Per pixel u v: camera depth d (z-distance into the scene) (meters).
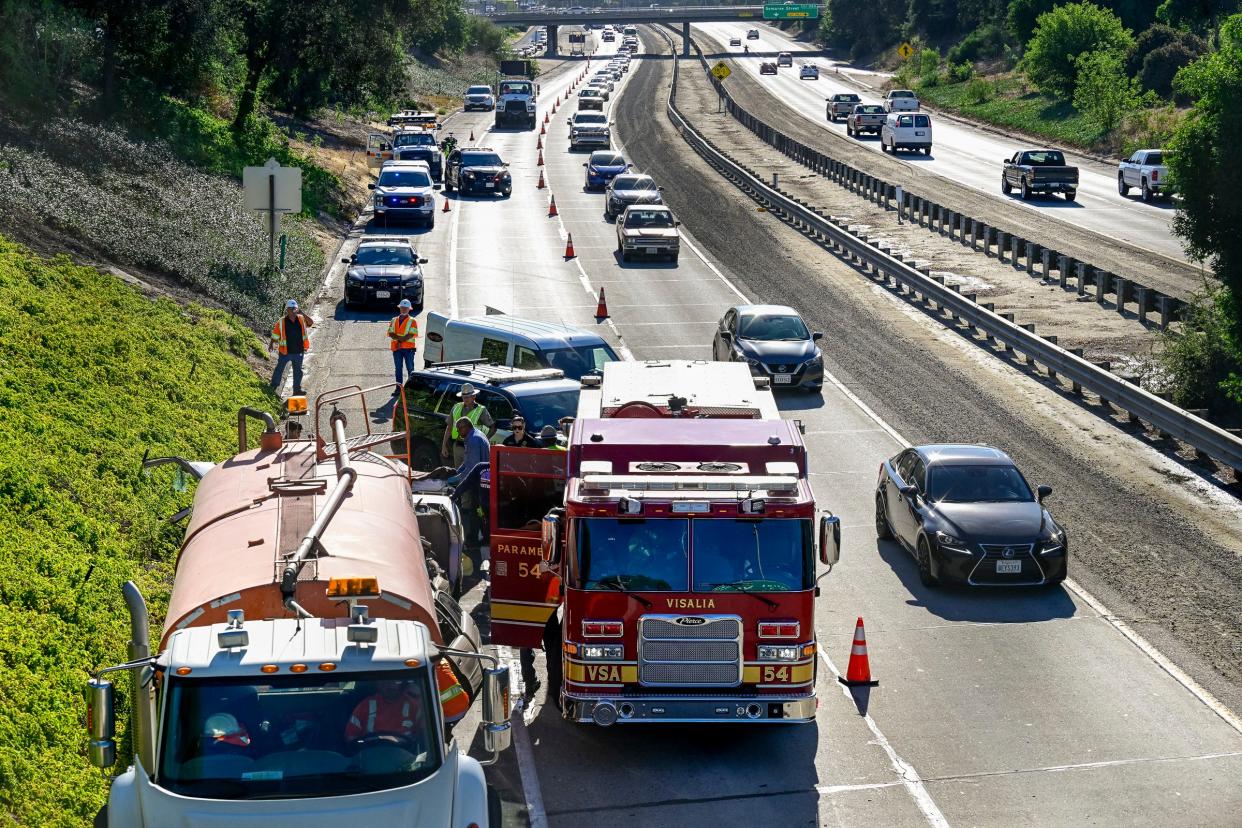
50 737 17.56
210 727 13.28
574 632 19.89
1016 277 64.94
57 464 26.14
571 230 80.75
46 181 49.19
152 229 51.31
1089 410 42.28
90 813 16.44
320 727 13.41
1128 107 125.50
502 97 148.25
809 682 19.86
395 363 42.47
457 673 19.16
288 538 17.94
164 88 78.00
